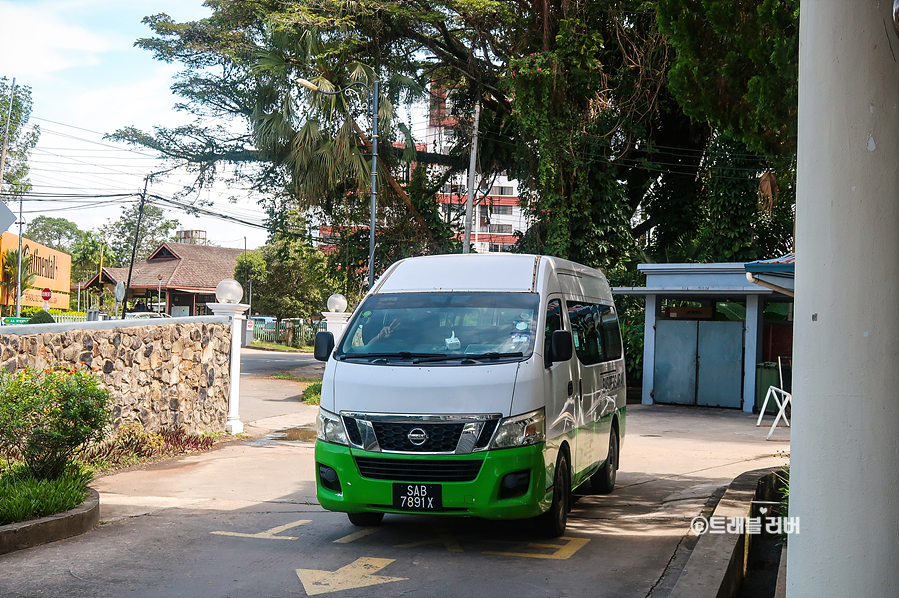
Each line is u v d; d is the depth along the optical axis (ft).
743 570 19.43
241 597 16.61
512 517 19.94
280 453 38.40
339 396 20.95
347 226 98.73
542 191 82.89
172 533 22.18
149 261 230.68
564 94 80.94
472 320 22.45
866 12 8.44
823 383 8.46
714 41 26.89
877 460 8.24
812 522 8.49
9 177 176.35
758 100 24.70
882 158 8.36
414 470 20.02
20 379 25.29
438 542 21.48
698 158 90.02
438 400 20.04
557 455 21.71
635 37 82.89
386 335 22.47
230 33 95.76
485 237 177.47
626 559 19.83
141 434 36.63
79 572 18.26
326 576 18.21
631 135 82.79
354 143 89.71
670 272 66.08
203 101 99.76
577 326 25.96
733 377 64.34
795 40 23.21
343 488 20.49
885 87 8.38
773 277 26.99
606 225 84.43
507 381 20.26
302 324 171.42
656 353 67.41
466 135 98.32
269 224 103.04
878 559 8.21
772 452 40.98
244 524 23.47
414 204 98.68
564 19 79.82
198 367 42.70
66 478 24.75
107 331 35.35
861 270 8.34
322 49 87.76
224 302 45.93
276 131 87.30
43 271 183.52
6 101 175.83
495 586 17.56
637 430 50.60
